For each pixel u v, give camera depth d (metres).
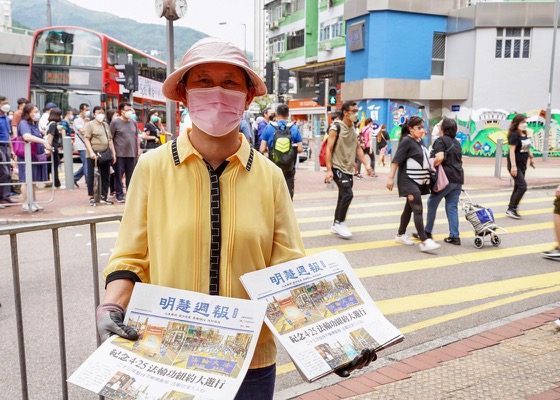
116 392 1.36
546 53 25.12
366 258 6.84
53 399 3.31
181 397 1.36
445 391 3.30
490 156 25.84
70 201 10.88
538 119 25.50
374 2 26.08
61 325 2.79
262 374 1.79
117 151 10.49
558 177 16.44
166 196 1.71
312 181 15.23
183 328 1.53
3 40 26.20
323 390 3.36
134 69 14.75
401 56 26.66
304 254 1.90
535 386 3.36
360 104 27.55
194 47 1.74
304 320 1.63
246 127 10.47
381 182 15.05
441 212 10.34
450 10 26.95
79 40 17.73
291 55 43.59
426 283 5.82
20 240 7.63
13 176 10.43
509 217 9.77
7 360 3.83
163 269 1.68
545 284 5.82
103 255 6.81
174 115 10.77
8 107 10.10
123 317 1.59
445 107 27.19
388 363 3.76
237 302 1.57
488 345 4.04
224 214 1.70
